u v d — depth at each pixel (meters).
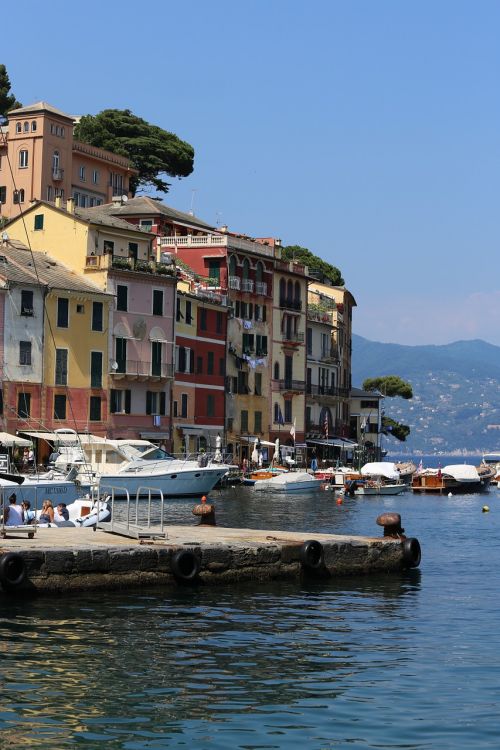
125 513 65.44
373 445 157.00
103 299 93.75
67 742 20.45
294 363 126.56
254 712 22.39
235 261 116.12
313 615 32.78
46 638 28.30
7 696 23.03
